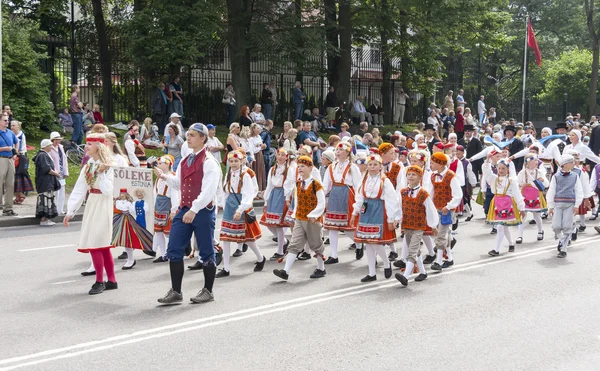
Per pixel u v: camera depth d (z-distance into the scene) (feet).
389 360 20.66
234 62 86.38
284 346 21.83
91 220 28.35
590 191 39.86
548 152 55.47
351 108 102.42
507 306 27.32
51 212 47.83
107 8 108.68
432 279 32.32
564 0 172.76
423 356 21.08
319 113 96.68
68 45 91.15
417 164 33.78
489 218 39.22
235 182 32.12
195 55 78.48
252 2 87.40
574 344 22.58
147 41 78.54
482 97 118.73
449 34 105.60
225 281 31.35
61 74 92.43
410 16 99.66
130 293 28.63
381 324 24.56
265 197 37.04
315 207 31.60
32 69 71.87
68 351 21.06
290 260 31.40
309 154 36.70
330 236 36.29
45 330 23.24
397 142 53.21
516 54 173.37
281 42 87.92
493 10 122.42
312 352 21.26
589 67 157.79
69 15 108.17
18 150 52.29
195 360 20.35
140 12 78.23
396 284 31.17
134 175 31.78
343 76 99.66
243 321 24.67
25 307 26.25
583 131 78.43
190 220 26.16
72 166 65.82
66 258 36.17
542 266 35.60
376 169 31.37
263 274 32.99
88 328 23.52
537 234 45.16
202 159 26.50
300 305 27.09
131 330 23.34
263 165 62.49
